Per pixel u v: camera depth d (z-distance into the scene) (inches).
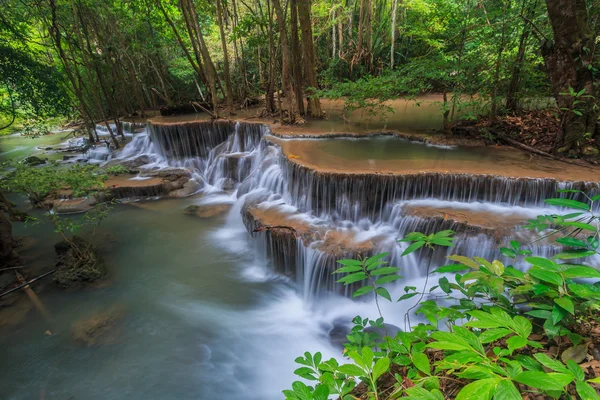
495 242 179.2
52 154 555.5
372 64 623.8
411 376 60.3
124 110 677.9
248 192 331.9
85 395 156.9
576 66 219.5
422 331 70.2
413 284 194.4
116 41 581.0
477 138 304.2
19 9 459.2
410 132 338.0
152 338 187.9
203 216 328.2
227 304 213.2
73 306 213.0
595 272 53.7
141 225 316.5
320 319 198.1
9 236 248.4
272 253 231.1
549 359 48.5
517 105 334.0
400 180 223.3
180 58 670.5
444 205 216.1
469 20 309.7
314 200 243.4
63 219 330.0
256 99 585.3
